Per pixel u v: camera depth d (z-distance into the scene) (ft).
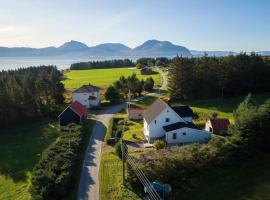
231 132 182.29
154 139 211.61
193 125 216.54
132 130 237.66
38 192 131.64
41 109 295.07
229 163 162.71
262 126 172.24
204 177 151.53
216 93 351.25
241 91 356.59
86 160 175.32
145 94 385.09
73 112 249.14
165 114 211.61
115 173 154.51
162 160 147.95
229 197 135.64
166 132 204.44
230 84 349.61
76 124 231.09
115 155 179.42
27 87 311.27
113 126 250.16
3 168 185.98
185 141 206.08
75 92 320.70
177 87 343.87
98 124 258.16
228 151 164.04
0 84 300.61
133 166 143.54
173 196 135.85
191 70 346.54
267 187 142.61
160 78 495.82
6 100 267.39
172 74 349.20
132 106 325.21
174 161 149.07
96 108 317.42
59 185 133.28
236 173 155.63
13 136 246.47
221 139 171.22
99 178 151.43
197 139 206.80
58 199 133.39
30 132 253.44
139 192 136.56
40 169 144.87
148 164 144.87
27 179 167.73
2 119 266.77
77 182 148.56
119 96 354.54
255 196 135.64
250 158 169.89
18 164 189.67
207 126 227.20
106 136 218.18
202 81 348.38
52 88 341.21
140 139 214.28
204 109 296.92
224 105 315.17
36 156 199.21
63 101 354.74
